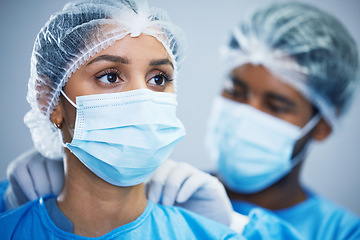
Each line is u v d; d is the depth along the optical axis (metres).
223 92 2.33
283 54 2.09
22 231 1.09
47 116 1.16
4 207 1.47
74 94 1.04
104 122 1.02
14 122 2.24
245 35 2.19
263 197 2.29
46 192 1.38
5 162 2.25
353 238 2.07
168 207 1.17
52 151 1.30
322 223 2.17
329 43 2.07
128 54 0.99
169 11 2.64
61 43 1.02
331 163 2.82
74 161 1.07
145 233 1.06
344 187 2.84
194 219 1.14
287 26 2.10
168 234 1.08
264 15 2.22
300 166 2.28
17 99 2.21
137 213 1.08
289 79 2.10
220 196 1.34
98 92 1.02
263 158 2.18
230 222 1.39
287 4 2.27
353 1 2.83
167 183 1.27
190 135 2.69
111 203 1.06
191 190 1.26
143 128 1.01
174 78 1.17
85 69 1.02
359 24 2.84
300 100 2.14
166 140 1.05
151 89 1.07
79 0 1.15
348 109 2.34
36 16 1.80
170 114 1.08
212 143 2.38
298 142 2.20
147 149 1.01
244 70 2.19
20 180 1.35
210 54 2.69
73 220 1.07
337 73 2.11
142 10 1.04
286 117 2.15
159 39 1.02
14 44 2.09
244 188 2.29
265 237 1.30
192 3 2.67
